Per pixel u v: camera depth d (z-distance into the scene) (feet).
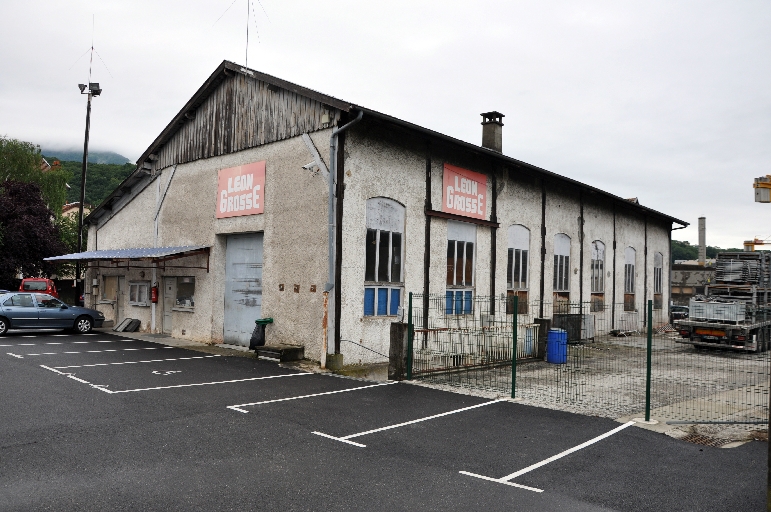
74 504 16.08
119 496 16.76
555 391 35.73
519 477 19.54
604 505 17.22
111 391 31.58
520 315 61.98
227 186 54.03
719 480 19.75
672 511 16.87
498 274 58.70
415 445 23.06
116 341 55.67
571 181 67.97
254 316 51.52
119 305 69.51
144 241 65.72
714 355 56.34
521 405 31.42
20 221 99.60
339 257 42.93
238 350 50.44
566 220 70.38
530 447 23.25
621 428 26.73
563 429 26.30
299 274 45.91
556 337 48.29
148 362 42.63
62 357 43.60
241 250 53.42
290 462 20.35
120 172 228.43
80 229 83.87
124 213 69.82
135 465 19.52
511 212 61.00
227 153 54.39
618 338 61.52
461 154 54.54
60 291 113.39
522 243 62.85
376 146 46.14
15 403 27.89
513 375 33.47
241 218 52.16
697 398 34.37
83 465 19.36
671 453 22.91
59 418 25.40
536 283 64.69
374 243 45.93
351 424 26.13
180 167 60.75
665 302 95.61
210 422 25.62
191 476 18.61
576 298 71.87
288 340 46.47
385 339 46.32
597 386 37.81
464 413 29.09
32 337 57.36
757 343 61.36
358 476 19.12
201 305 55.98
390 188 47.09
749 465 21.58
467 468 20.33
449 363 43.52
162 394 31.32
